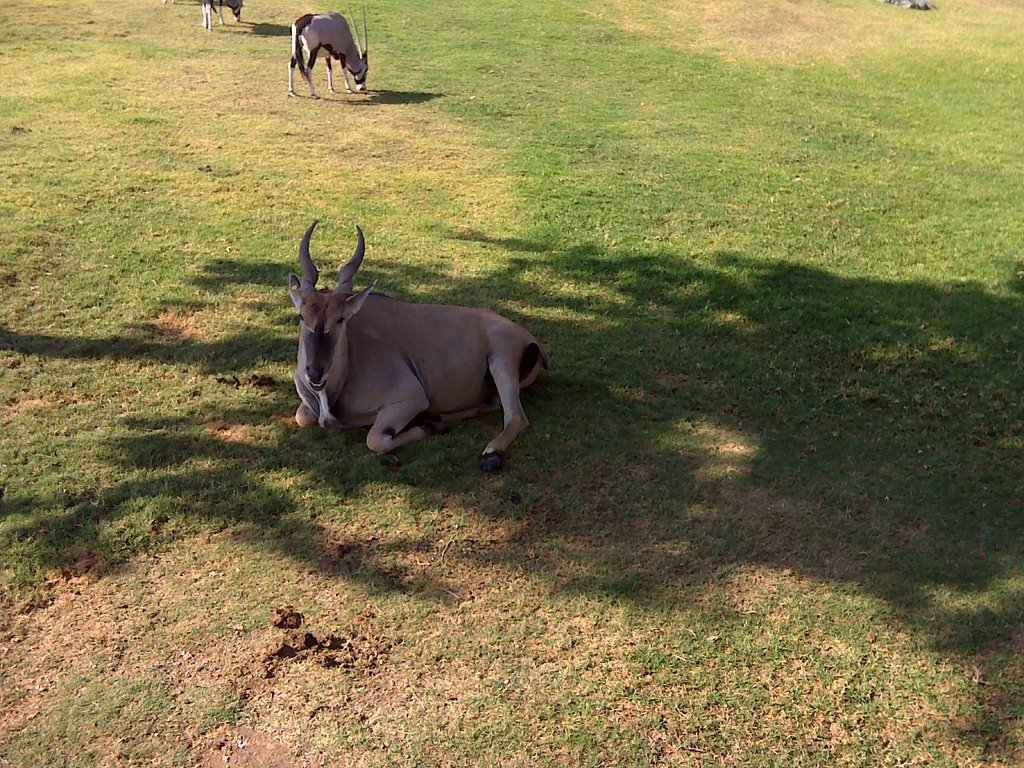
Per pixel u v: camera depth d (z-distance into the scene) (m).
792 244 9.86
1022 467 6.17
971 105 16.22
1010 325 8.16
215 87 14.94
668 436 6.41
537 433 6.38
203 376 6.96
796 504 5.74
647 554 5.28
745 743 4.17
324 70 16.42
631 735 4.18
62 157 11.24
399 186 11.09
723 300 8.51
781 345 7.73
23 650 4.53
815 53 19.91
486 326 6.49
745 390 7.02
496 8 22.06
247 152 11.96
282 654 4.53
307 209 10.22
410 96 15.16
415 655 4.56
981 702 4.39
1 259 8.52
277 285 8.45
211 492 5.62
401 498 5.66
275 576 5.03
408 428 6.34
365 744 4.09
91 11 19.62
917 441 6.45
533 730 4.19
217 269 8.70
